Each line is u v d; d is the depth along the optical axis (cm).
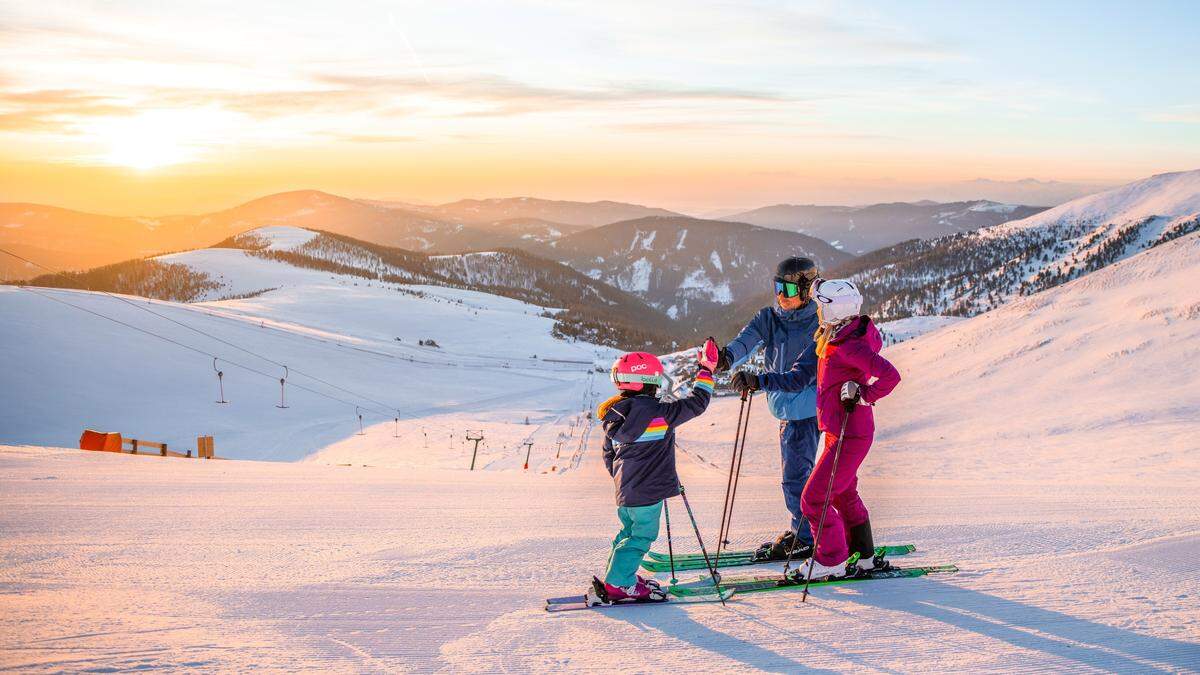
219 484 1070
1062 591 427
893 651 348
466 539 654
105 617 404
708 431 4628
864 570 467
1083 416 3344
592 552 595
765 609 418
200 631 383
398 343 16012
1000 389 4416
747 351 530
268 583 490
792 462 537
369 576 512
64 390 7981
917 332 14512
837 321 447
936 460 2597
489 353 16538
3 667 322
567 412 9462
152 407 7912
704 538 649
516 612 423
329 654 352
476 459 5256
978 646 351
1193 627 366
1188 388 3634
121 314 11012
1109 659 332
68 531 686
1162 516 691
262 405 8462
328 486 1084
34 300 10562
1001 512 772
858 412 446
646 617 409
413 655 352
